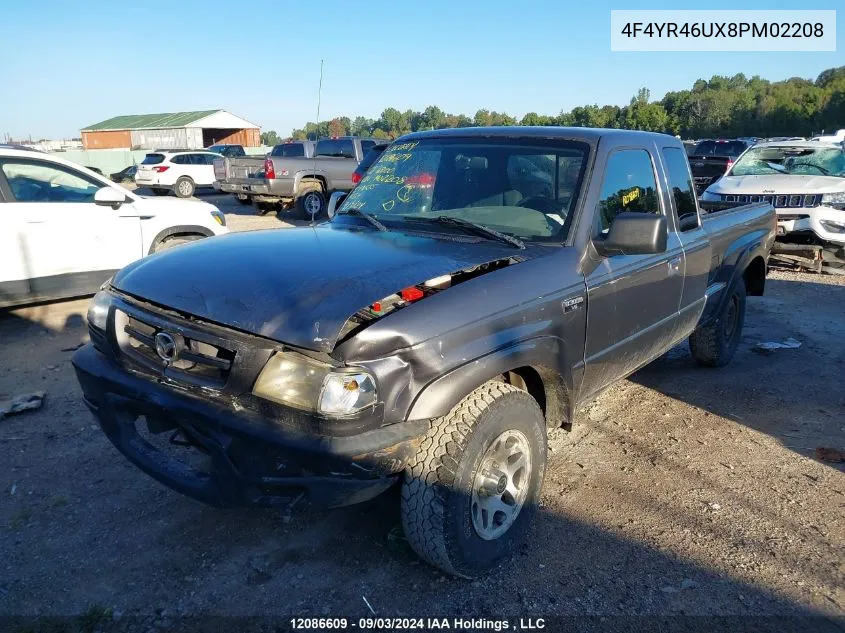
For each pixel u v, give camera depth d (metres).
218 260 3.01
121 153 40.19
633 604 2.86
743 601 2.89
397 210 3.90
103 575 2.97
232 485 2.58
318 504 2.51
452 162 3.95
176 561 3.07
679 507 3.61
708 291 5.07
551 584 2.97
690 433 4.55
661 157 4.32
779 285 9.27
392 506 3.53
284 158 15.21
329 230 3.66
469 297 2.76
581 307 3.31
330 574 3.00
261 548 3.18
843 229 9.52
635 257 3.80
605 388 3.93
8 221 6.31
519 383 3.24
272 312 2.53
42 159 6.68
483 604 2.83
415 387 2.54
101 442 4.21
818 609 2.85
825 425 4.71
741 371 5.83
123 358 2.91
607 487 3.80
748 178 10.62
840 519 3.52
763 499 3.71
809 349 6.46
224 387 2.56
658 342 4.35
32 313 7.11
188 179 22.94
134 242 7.20
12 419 4.52
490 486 2.86
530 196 3.63
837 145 11.04
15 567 3.00
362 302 2.51
